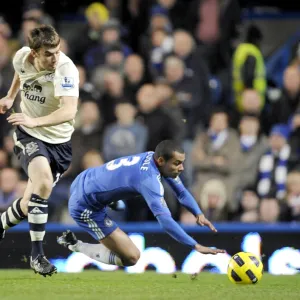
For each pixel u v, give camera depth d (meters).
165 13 53.91
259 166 45.84
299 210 44.16
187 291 26.88
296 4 62.25
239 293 26.23
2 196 45.31
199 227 39.81
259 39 53.31
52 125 28.88
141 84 50.66
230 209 45.34
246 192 44.88
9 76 50.59
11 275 32.75
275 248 39.62
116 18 55.34
